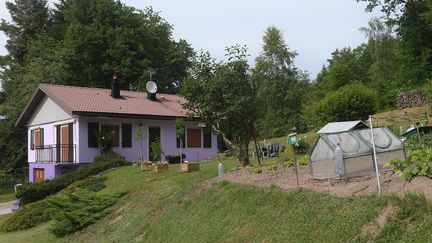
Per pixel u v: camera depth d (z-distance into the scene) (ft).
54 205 49.21
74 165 88.69
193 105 51.21
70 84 145.79
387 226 20.94
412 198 21.81
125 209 47.96
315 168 32.60
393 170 28.96
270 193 31.76
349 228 22.52
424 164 25.22
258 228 28.09
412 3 144.87
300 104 192.75
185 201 39.52
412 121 92.17
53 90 96.73
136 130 93.71
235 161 69.21
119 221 44.98
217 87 49.26
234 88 49.60
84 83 148.56
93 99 95.81
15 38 186.19
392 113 108.58
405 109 114.93
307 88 204.95
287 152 84.53
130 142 93.04
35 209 59.57
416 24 143.64
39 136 104.63
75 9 169.58
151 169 70.38
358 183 28.32
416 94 120.98
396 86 152.05
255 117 50.55
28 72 142.72
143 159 93.71
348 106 106.63
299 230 25.02
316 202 27.02
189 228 33.83
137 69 151.53
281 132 174.50
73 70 146.20
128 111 91.81
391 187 25.31
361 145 31.22
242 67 49.83
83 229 47.39
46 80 135.95
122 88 154.40
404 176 25.46
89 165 80.33
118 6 158.71
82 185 67.72
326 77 200.44
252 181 37.19
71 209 48.85
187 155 98.63
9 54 185.16
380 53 192.75
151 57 161.99
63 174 83.97
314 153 32.86
